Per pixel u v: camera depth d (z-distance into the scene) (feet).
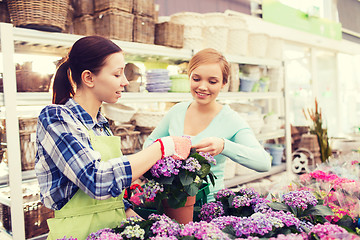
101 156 3.20
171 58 9.46
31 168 6.64
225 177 10.11
